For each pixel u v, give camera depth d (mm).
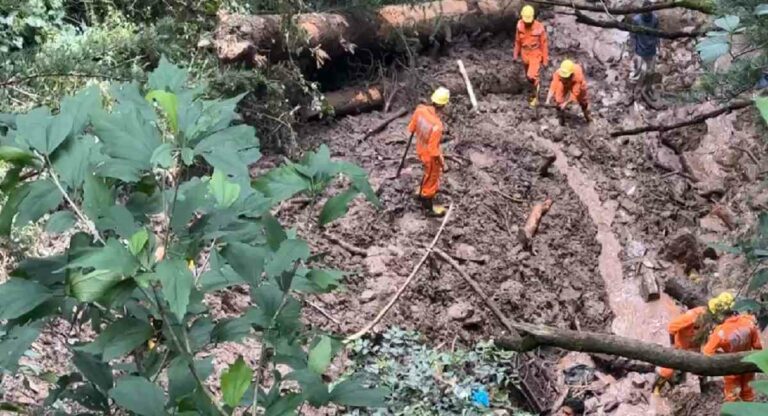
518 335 5684
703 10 7250
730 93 6684
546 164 12141
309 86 11984
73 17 10812
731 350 8656
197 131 2408
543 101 13820
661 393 9578
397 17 12992
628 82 14195
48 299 2500
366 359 8219
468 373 8523
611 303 10742
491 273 10328
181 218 2432
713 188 12414
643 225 11734
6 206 2484
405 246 10258
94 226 2398
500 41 14492
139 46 9727
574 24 15547
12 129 2713
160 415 2359
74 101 2568
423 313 9430
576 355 9945
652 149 12945
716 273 11133
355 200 10633
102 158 2570
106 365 2750
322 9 12586
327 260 9648
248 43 10500
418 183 11305
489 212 11227
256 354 7609
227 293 8312
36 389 6102
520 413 8133
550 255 10969
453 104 13031
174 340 2451
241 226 2576
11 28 9594
